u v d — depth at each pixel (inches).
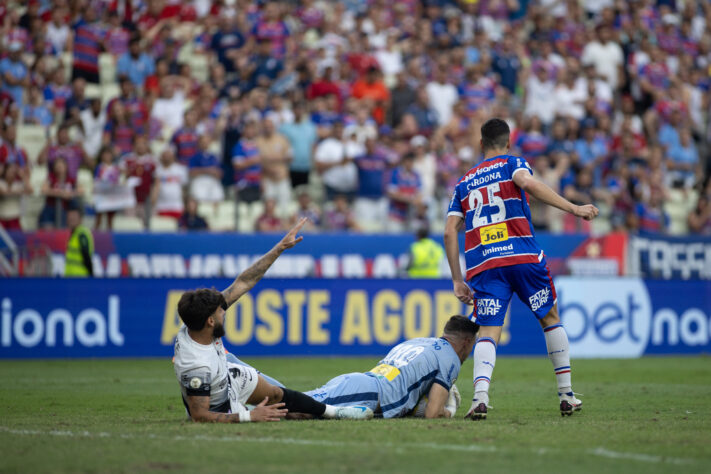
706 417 960.3
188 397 828.0
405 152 2502.5
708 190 2802.7
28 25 2682.1
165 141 2586.1
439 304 2119.8
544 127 2915.8
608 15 3107.8
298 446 693.9
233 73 2778.1
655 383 1502.2
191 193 2335.1
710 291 2267.5
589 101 2812.5
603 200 2591.0
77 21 2652.6
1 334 1973.4
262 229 2273.6
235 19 2842.0
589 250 2338.8
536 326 2175.2
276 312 2054.6
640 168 2738.7
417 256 2145.7
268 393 858.1
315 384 1433.3
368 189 2379.4
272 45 2817.4
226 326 2023.9
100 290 2020.2
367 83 2733.8
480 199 917.8
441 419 881.5
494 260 907.4
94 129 2454.5
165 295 2049.7
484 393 887.7
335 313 2080.5
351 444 703.7
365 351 2089.1
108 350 2021.4
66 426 849.5
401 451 671.8
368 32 3070.9
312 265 2222.0
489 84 2896.2
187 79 2679.6
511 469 604.7
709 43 3440.0
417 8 3221.0
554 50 3137.3
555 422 880.9
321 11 3115.2
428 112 2682.1
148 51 2704.2
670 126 2910.9
